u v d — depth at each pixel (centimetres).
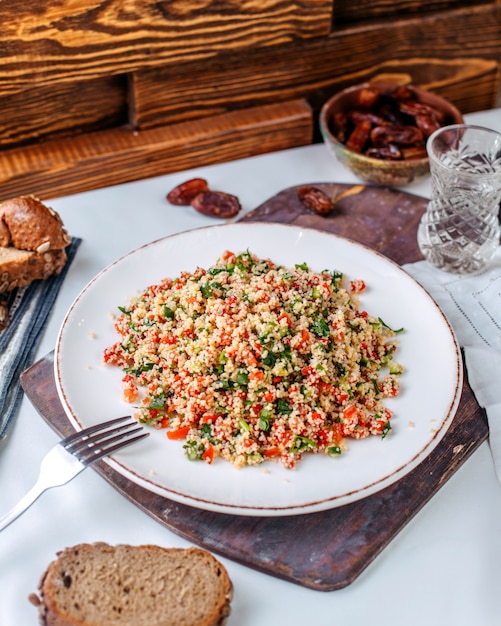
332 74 94
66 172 86
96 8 79
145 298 68
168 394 62
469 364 67
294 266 72
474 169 78
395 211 82
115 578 52
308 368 61
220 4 84
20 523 58
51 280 74
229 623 54
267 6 85
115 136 89
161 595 52
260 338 61
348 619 54
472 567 56
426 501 59
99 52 82
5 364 66
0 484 60
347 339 63
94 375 63
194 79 88
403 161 80
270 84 92
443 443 62
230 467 57
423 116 84
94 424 60
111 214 82
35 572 56
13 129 86
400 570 56
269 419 59
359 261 72
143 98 88
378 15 94
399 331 67
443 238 74
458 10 95
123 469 56
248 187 86
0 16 76
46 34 79
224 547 56
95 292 68
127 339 65
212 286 66
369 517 58
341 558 56
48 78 82
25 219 70
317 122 98
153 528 58
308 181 87
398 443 59
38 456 62
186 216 82
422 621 54
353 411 59
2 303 71
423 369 64
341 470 57
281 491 56
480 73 101
